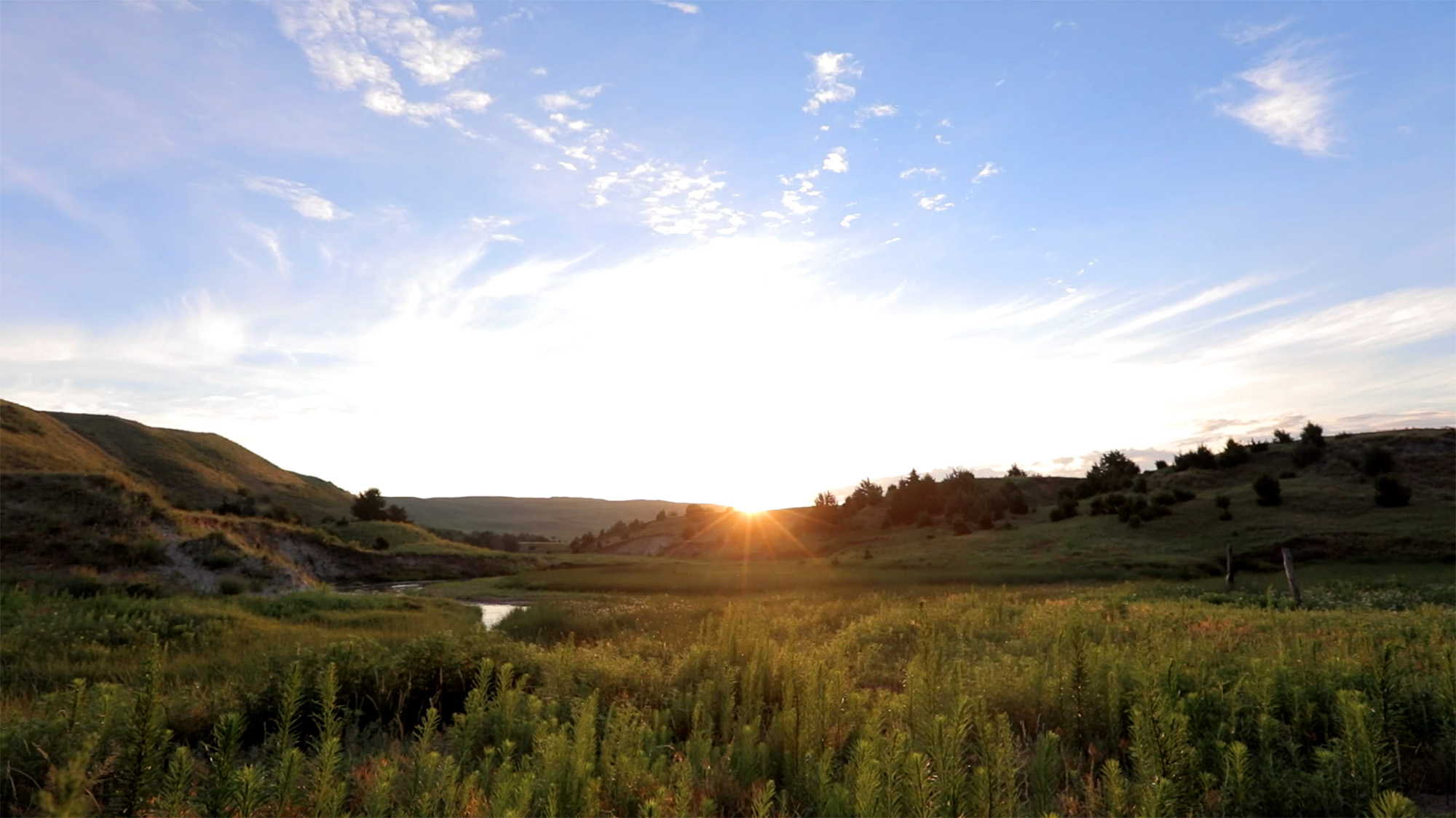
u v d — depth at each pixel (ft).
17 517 119.34
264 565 136.98
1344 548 157.58
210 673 35.32
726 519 413.39
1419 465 226.17
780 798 16.63
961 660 29.12
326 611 83.82
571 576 187.01
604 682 26.99
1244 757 16.21
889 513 322.34
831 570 176.76
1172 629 38.96
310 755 20.70
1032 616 48.60
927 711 19.88
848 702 22.67
